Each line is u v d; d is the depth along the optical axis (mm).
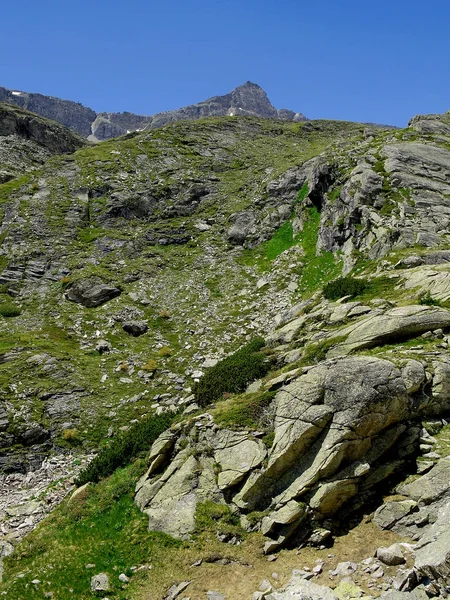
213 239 49375
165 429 21859
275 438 16828
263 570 14008
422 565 11766
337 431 15883
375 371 16891
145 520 16891
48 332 34375
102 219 51250
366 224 37000
